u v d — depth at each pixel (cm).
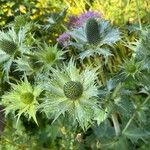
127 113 37
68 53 50
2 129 51
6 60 41
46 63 40
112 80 37
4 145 47
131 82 41
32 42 44
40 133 50
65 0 66
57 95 35
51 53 40
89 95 34
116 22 62
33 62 40
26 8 66
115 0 64
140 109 41
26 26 43
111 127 44
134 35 55
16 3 66
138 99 46
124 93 37
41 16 64
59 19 46
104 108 37
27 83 39
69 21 54
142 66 38
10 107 39
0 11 65
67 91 35
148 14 52
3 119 51
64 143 47
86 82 35
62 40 47
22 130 51
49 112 37
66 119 44
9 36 42
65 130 46
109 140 42
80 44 39
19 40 41
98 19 43
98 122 37
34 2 66
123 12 62
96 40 38
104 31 39
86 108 34
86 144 47
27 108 38
